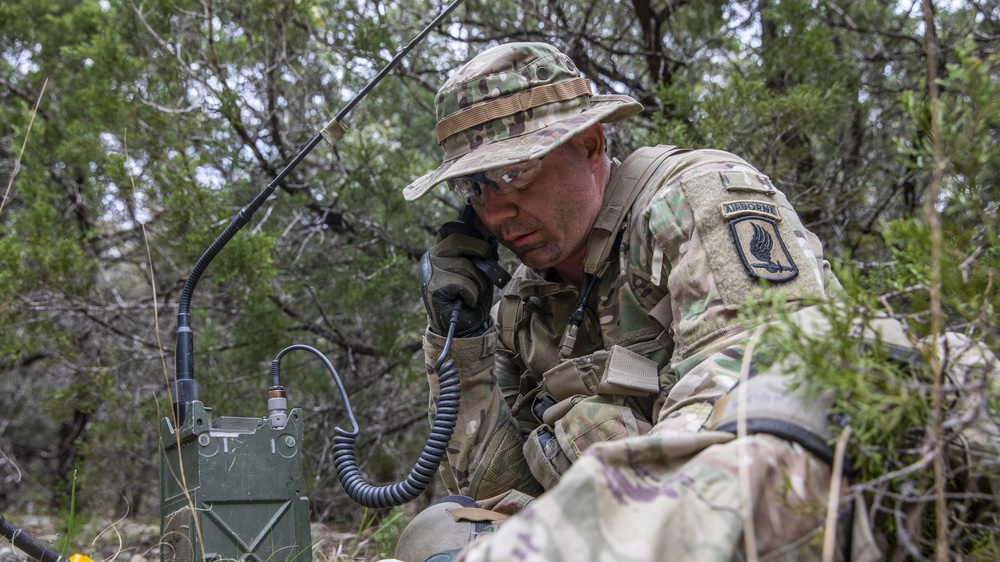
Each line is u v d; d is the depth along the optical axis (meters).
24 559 2.73
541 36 4.56
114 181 3.97
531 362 2.09
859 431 1.08
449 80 1.95
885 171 4.18
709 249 1.58
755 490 1.07
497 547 1.00
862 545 1.07
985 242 1.16
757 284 1.51
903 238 1.20
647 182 1.91
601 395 1.83
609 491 1.06
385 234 4.45
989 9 3.88
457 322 1.98
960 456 1.15
